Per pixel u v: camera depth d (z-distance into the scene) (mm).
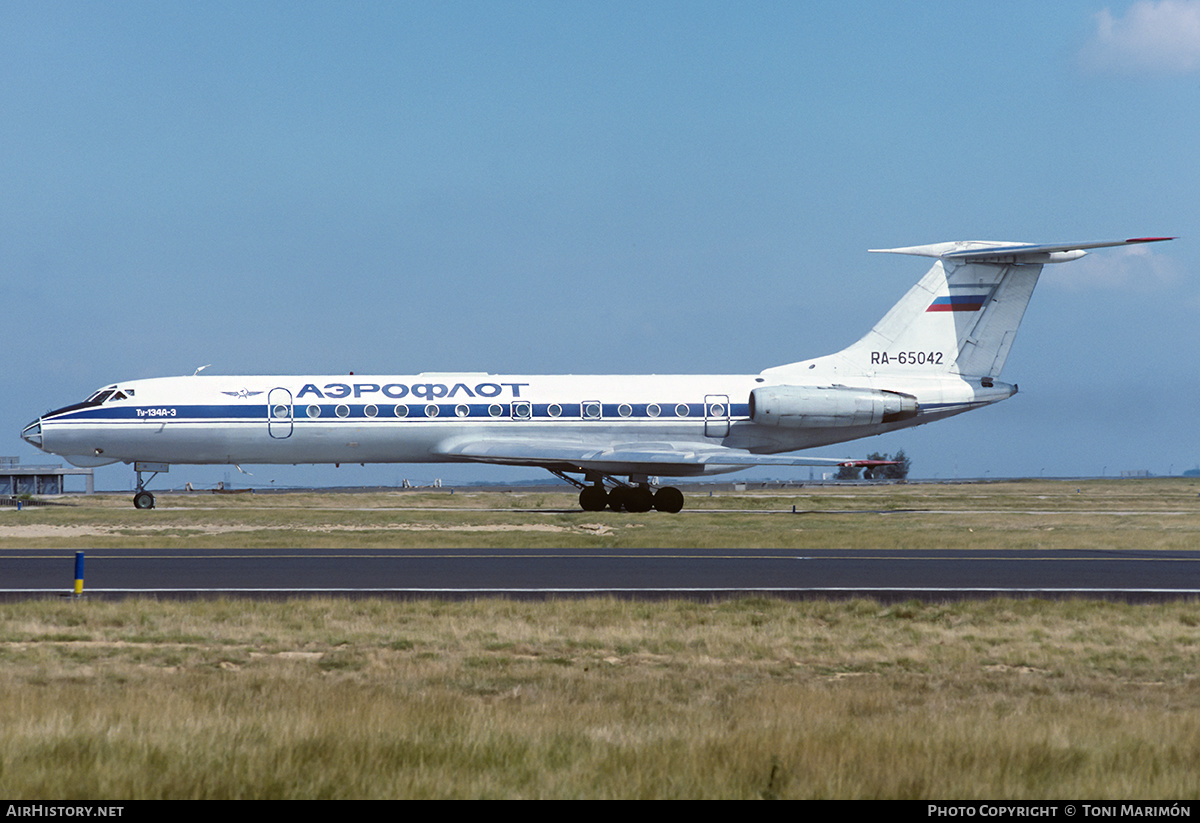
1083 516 143000
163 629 51875
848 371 150250
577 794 26359
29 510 139875
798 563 81188
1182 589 68812
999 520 133125
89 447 138750
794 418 145125
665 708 37125
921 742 30531
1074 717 35312
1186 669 47000
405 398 141875
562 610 58281
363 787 26594
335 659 46312
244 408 139625
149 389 140500
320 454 141750
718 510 158500
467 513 139250
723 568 77812
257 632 51344
